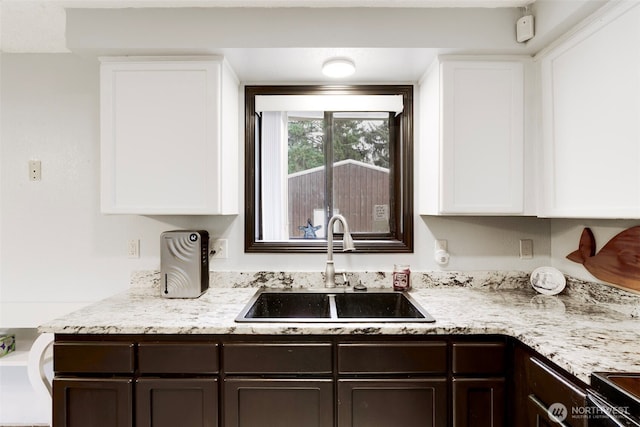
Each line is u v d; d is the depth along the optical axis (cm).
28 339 201
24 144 193
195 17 154
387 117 203
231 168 180
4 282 193
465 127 161
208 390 127
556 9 137
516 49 156
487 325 128
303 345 129
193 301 163
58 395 127
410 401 129
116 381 127
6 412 198
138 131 161
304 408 128
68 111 194
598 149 126
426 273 192
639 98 110
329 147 204
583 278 167
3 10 154
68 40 153
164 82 160
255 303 165
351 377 129
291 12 154
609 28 121
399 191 200
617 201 119
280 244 195
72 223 194
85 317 137
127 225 194
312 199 205
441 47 154
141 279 193
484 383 128
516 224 194
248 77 189
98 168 194
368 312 181
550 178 153
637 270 137
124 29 153
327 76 187
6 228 193
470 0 149
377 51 158
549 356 102
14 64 193
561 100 145
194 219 195
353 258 194
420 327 128
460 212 162
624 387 79
